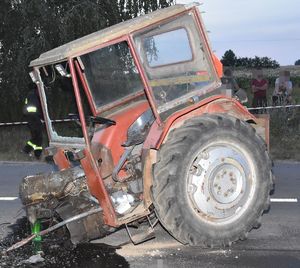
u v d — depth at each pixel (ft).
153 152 15.42
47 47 43.01
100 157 16.16
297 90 67.67
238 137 15.89
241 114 16.85
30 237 15.64
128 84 17.74
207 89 16.22
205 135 15.46
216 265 14.78
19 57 43.68
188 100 15.97
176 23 15.80
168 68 15.79
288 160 33.50
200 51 16.10
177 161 15.16
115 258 15.72
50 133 18.20
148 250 16.33
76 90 15.53
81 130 16.60
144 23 15.37
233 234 16.01
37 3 42.52
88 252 16.33
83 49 15.10
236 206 16.03
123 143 16.33
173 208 15.23
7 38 45.70
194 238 15.62
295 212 20.20
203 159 15.60
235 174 15.94
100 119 16.24
